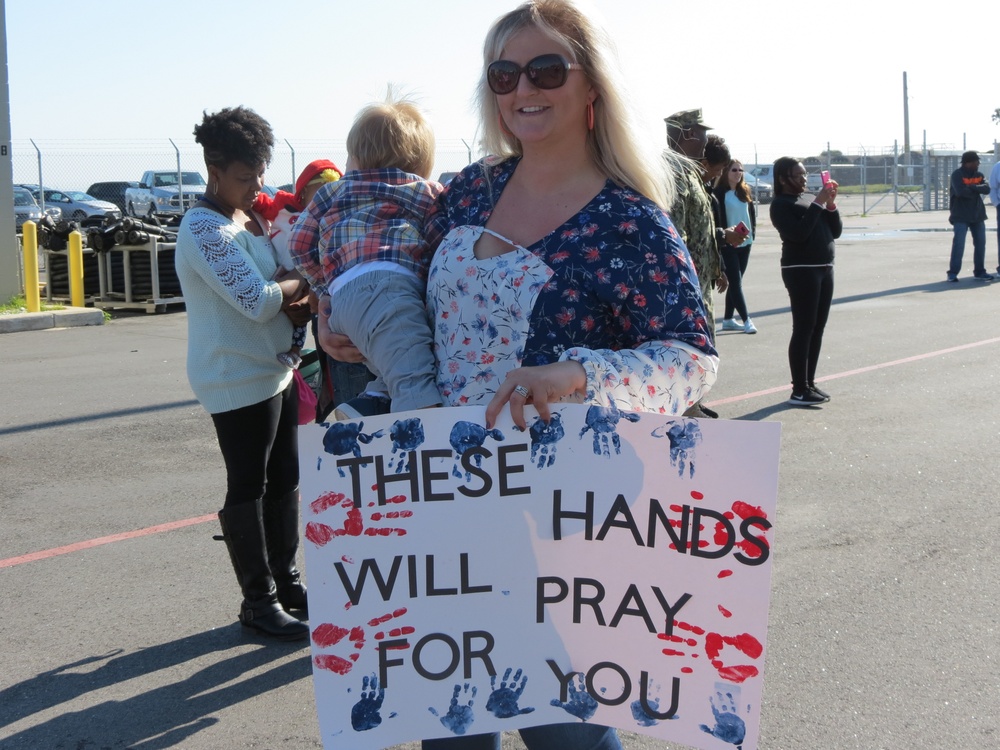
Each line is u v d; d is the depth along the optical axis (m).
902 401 7.27
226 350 3.38
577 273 1.88
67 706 3.23
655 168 1.99
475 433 1.83
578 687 1.87
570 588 1.85
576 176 1.96
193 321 3.42
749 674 1.77
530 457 1.82
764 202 37.28
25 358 9.76
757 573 1.75
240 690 3.33
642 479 1.79
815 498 5.12
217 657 3.56
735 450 1.74
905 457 5.82
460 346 1.97
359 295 2.15
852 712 3.11
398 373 2.05
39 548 4.60
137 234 12.99
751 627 1.76
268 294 3.27
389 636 1.88
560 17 1.92
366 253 2.25
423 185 2.37
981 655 3.45
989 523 4.71
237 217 3.49
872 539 4.53
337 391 3.32
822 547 4.44
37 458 6.12
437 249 2.10
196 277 3.35
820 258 6.96
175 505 5.21
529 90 1.90
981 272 14.65
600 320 1.90
